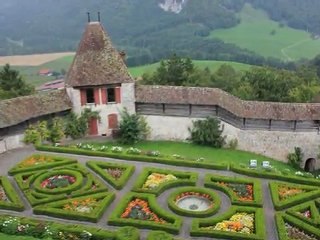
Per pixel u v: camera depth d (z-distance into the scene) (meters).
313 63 109.25
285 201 34.66
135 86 52.66
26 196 35.38
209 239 30.73
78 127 50.50
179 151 49.09
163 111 51.78
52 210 33.06
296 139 49.06
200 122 50.84
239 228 31.50
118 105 51.75
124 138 50.88
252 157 48.59
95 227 31.84
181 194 36.06
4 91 67.00
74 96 50.28
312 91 71.56
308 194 35.75
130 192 36.09
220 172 40.56
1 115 45.03
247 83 73.38
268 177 39.38
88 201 34.38
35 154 43.56
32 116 47.16
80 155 43.69
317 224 31.77
